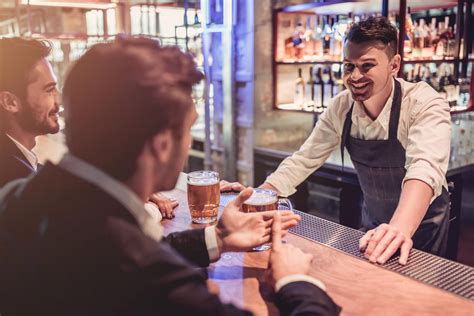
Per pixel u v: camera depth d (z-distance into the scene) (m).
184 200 1.68
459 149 3.34
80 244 0.67
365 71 1.74
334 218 3.35
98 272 0.67
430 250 1.97
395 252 1.23
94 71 0.69
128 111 0.69
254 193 1.33
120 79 0.69
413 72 3.38
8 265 0.71
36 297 0.69
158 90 0.70
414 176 1.52
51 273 0.68
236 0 3.71
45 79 1.66
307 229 1.43
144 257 0.68
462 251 3.15
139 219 0.73
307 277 0.93
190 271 0.71
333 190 3.31
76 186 0.70
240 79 3.81
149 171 0.74
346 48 1.78
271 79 3.81
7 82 1.61
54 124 1.72
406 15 3.02
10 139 1.59
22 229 0.72
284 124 3.96
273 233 1.11
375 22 1.73
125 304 0.67
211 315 0.70
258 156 3.81
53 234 0.69
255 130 3.82
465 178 3.04
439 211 1.94
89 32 3.42
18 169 1.55
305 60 3.63
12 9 2.96
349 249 1.27
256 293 1.03
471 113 3.36
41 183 0.74
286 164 2.08
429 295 1.01
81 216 0.68
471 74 3.31
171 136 0.74
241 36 3.75
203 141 4.61
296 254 1.01
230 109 3.92
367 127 1.93
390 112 1.85
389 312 0.94
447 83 3.47
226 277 1.11
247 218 1.17
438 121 1.69
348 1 2.99
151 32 3.95
